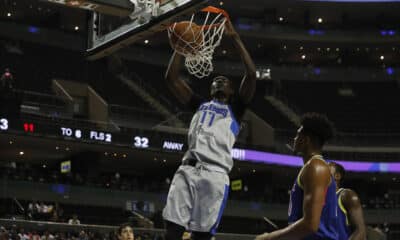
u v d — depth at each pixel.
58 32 34.72
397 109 38.84
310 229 3.39
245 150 32.75
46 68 33.56
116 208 28.73
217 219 3.74
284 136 36.03
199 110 4.08
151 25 5.39
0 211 25.28
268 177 34.94
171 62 4.47
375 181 37.72
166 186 30.66
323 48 40.50
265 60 40.03
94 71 35.12
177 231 3.76
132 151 30.42
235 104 4.11
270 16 39.06
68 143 28.70
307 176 3.54
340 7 38.41
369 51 41.09
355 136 36.94
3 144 28.75
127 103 34.59
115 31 5.88
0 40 33.34
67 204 27.66
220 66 38.41
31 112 29.58
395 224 33.59
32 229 20.20
